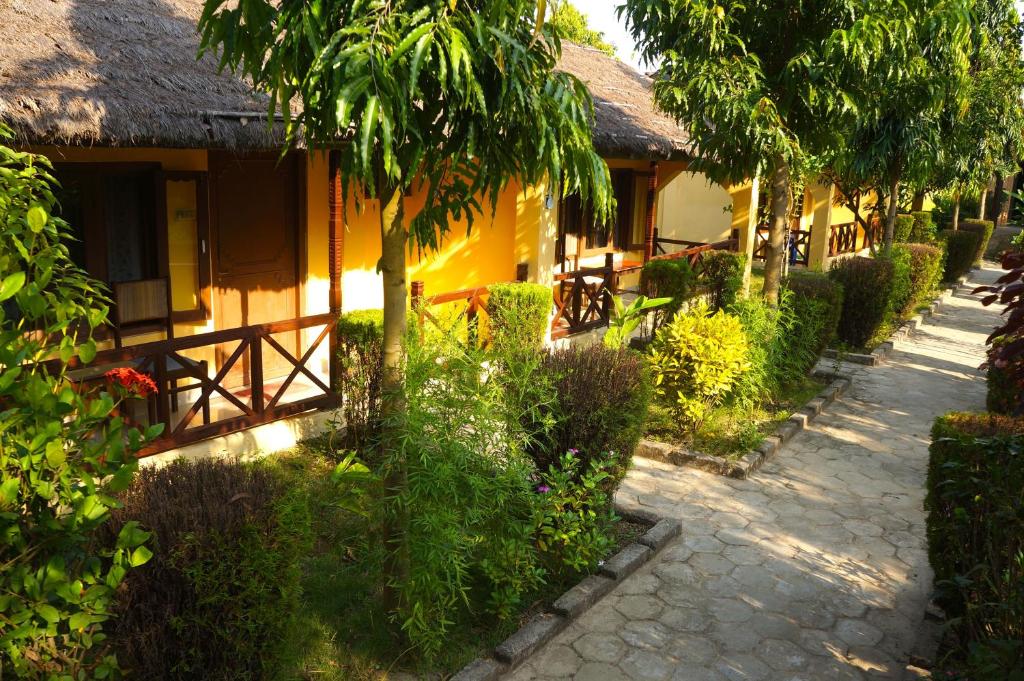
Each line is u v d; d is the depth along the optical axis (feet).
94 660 10.53
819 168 32.42
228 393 21.15
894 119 41.73
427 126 12.35
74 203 21.62
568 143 12.45
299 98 21.03
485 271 35.14
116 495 11.38
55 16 20.12
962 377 36.06
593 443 18.16
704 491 22.43
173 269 24.35
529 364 16.49
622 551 18.31
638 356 20.43
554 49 13.03
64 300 10.68
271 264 27.25
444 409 14.28
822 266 58.75
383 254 13.35
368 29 10.33
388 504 14.01
